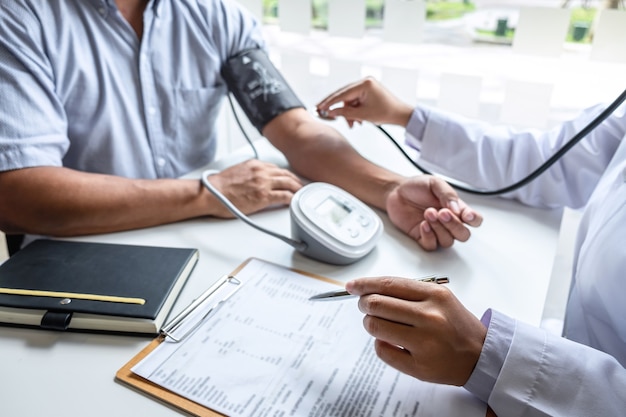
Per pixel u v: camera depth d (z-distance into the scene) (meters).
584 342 0.65
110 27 0.85
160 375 0.46
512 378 0.44
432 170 0.90
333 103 0.90
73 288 0.54
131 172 0.93
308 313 0.55
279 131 0.94
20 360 0.48
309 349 0.50
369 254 0.67
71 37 0.81
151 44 0.90
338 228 0.65
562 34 0.96
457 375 0.45
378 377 0.47
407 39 1.10
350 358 0.49
